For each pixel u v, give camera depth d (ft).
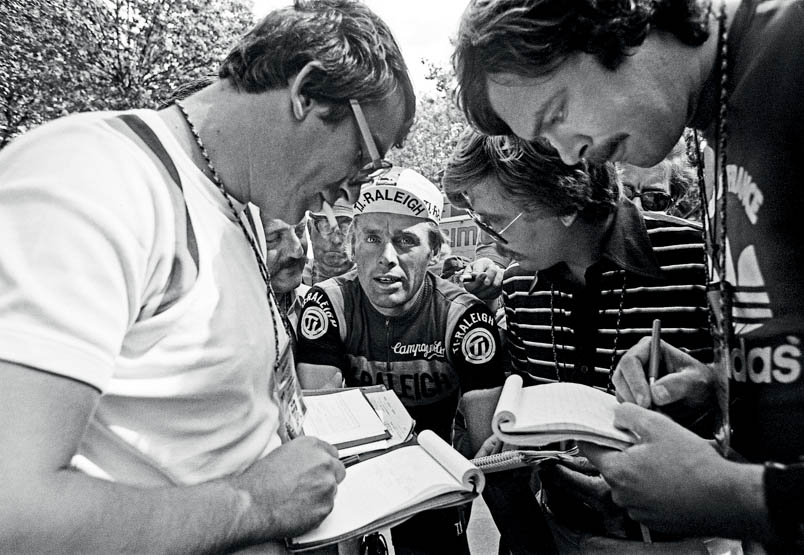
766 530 2.15
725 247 2.51
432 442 3.51
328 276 7.10
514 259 4.71
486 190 4.42
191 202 2.49
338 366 5.16
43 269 1.85
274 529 2.44
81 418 1.89
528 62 2.53
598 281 4.36
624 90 2.50
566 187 4.06
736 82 2.35
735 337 2.43
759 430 2.26
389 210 4.75
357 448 3.66
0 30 17.66
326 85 2.66
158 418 2.31
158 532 2.03
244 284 2.70
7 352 1.75
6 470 1.71
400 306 4.94
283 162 2.82
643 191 5.43
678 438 2.61
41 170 2.02
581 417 3.01
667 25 2.36
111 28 18.57
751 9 2.36
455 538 4.73
